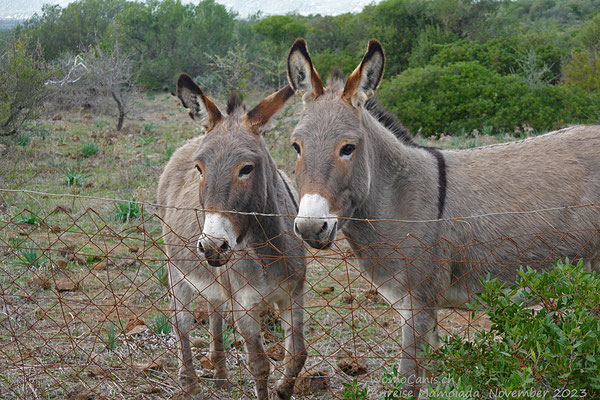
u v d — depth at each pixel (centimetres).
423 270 319
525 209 335
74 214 700
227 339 405
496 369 260
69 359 386
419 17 2380
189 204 402
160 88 2622
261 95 1822
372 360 400
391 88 1488
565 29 4109
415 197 327
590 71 1577
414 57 2073
